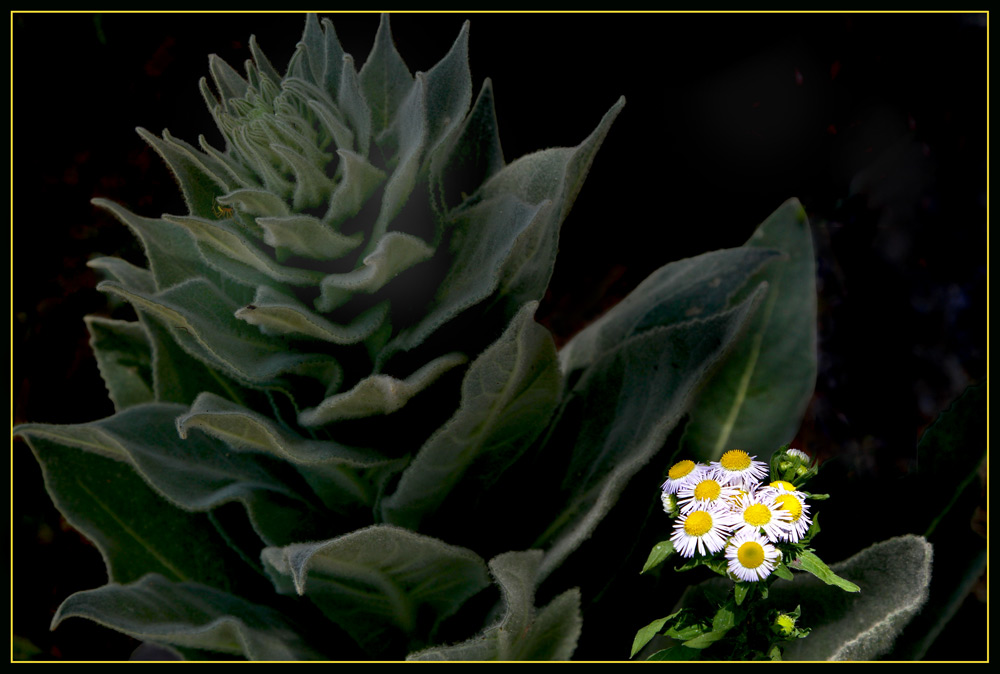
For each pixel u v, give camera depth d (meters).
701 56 1.11
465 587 1.02
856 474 1.08
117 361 1.10
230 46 1.11
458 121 1.01
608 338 1.09
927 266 1.08
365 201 1.00
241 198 0.98
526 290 1.01
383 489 1.02
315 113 0.99
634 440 1.04
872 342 1.09
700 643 1.00
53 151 1.11
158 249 1.02
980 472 1.04
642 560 1.05
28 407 1.12
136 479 1.07
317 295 1.00
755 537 0.99
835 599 1.02
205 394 1.00
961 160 1.07
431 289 1.01
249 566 1.06
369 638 1.03
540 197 1.02
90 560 1.12
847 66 1.09
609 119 1.01
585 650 1.04
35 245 1.11
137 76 1.11
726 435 1.06
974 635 1.03
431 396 1.01
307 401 1.01
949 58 1.07
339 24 1.12
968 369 1.07
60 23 1.10
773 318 1.07
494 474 1.03
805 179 1.11
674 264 1.11
